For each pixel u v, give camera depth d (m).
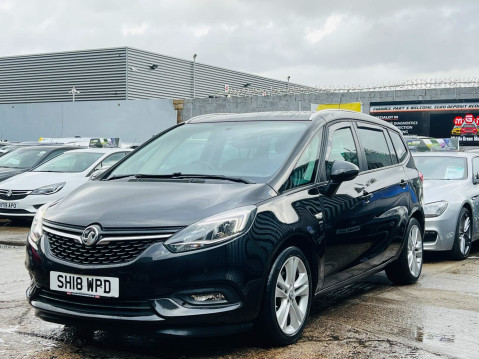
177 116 28.30
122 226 3.77
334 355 3.97
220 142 4.95
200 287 3.67
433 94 22.52
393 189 5.77
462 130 22.20
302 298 4.32
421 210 6.37
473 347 4.20
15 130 32.84
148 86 55.97
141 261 3.65
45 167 11.38
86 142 17.72
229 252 3.73
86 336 4.36
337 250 4.70
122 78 54.34
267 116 5.23
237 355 3.96
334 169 4.63
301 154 4.62
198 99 27.66
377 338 4.36
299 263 4.27
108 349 4.08
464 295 5.79
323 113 5.21
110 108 30.12
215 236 3.73
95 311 3.75
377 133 5.97
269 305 3.93
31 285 4.12
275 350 4.06
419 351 4.09
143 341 4.25
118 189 4.38
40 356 3.93
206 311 3.66
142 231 3.74
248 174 4.44
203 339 4.29
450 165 8.92
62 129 31.59
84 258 3.80
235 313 3.75
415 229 6.30
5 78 61.12
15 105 32.72
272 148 4.68
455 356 4.00
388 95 23.20
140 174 4.78
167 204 3.96
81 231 3.85
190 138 5.17
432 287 6.16
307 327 4.61
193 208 3.89
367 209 5.18
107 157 11.51
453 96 22.27
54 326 4.61
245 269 3.78
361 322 4.77
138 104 29.38
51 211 4.23
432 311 5.15
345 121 5.43
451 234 7.74
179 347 4.12
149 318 3.62
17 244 8.70
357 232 5.00
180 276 3.64
